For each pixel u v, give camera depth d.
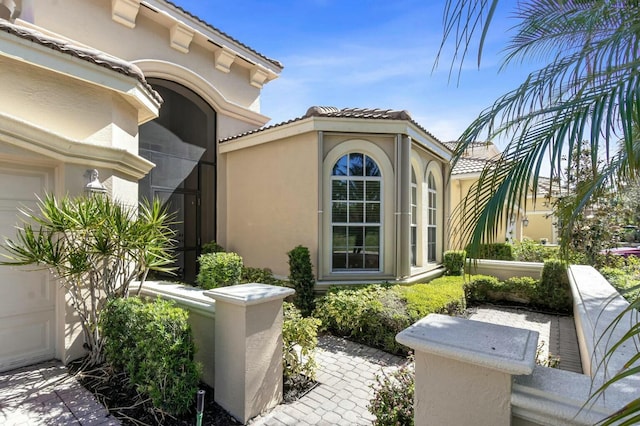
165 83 10.61
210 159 11.66
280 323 4.35
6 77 4.83
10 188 5.16
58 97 5.32
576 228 9.44
